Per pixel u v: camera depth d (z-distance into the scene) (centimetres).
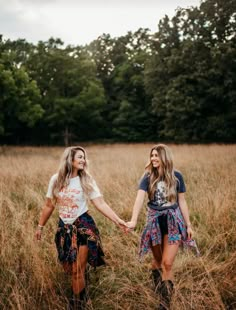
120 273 351
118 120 3806
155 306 285
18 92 2250
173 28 3072
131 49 4531
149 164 308
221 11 2812
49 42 3603
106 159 1331
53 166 1017
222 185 646
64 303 294
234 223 454
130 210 534
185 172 905
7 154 1819
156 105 3088
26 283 319
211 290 293
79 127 4000
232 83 2570
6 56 2334
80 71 3609
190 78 2739
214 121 2691
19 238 409
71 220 285
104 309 299
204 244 421
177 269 350
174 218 290
